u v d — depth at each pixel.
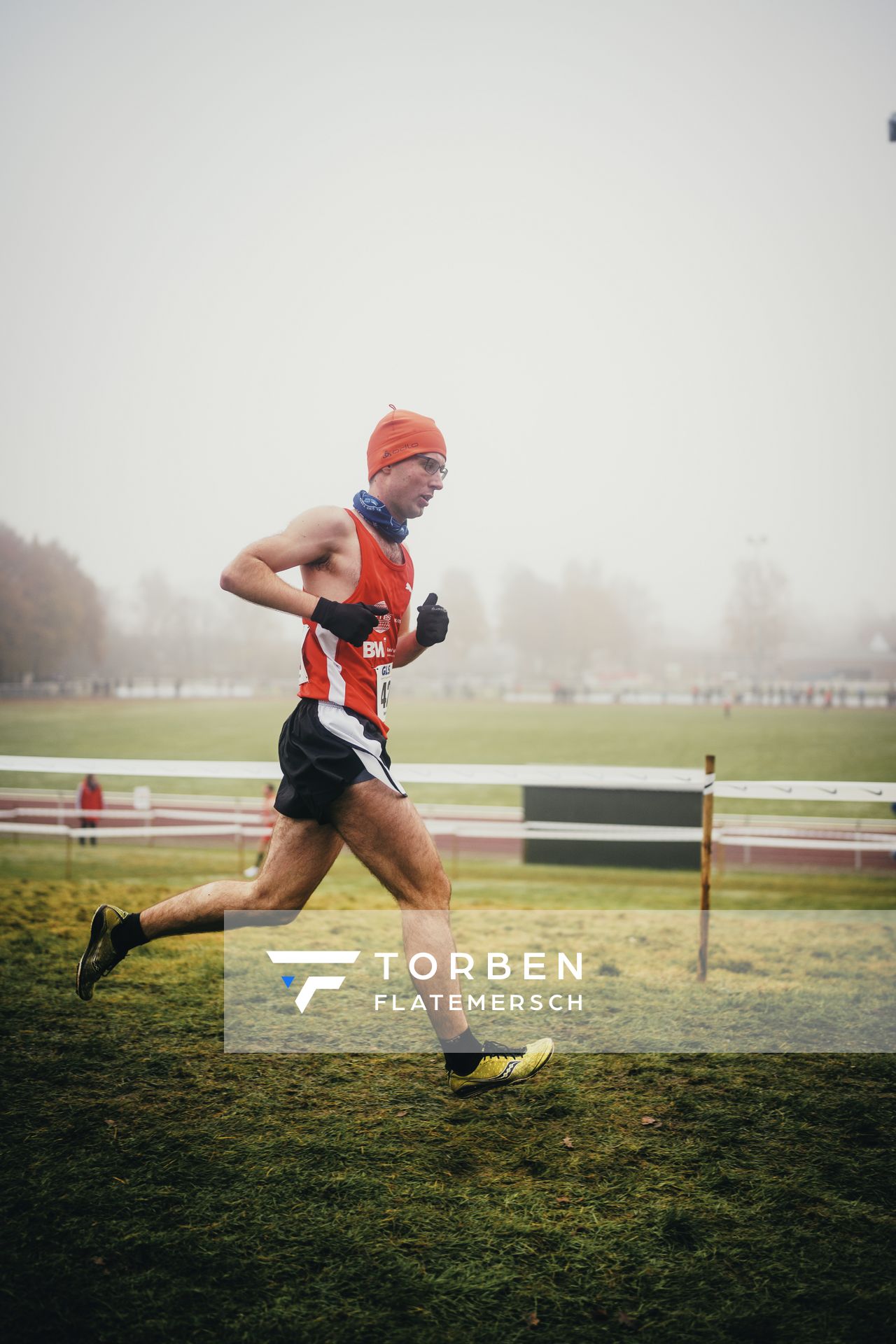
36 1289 2.04
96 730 44.34
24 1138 2.76
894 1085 3.23
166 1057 3.43
